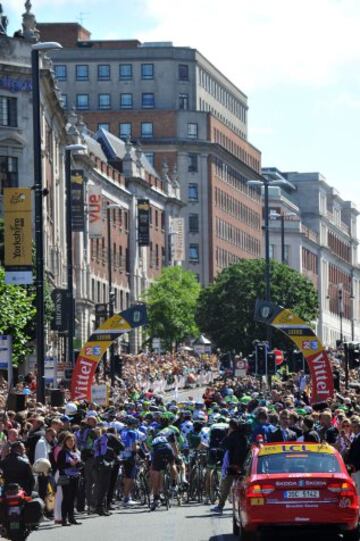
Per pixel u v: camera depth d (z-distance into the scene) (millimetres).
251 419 62219
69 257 103438
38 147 71125
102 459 57219
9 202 77188
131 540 46562
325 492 42781
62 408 67125
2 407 68938
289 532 42938
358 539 44094
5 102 144750
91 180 197625
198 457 64875
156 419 65500
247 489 43188
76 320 188125
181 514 57312
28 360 126750
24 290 102250
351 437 55094
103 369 143250
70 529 51219
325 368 94375
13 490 40938
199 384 173125
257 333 198750
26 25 147250
